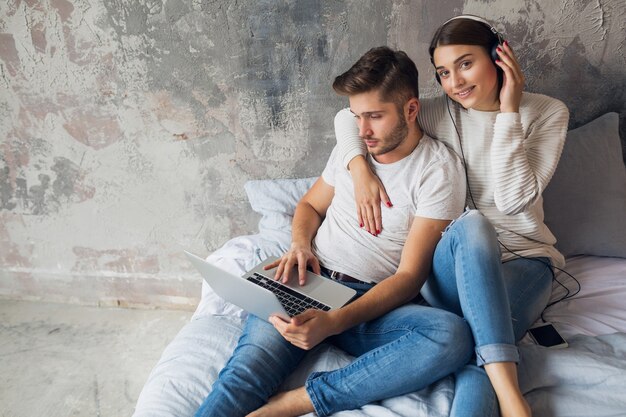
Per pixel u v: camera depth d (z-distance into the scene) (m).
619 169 1.82
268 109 2.11
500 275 1.35
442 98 1.69
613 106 1.91
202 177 2.27
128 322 2.43
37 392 2.04
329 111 2.07
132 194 2.34
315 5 1.93
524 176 1.50
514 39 1.87
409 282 1.47
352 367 1.37
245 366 1.41
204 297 1.86
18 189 2.39
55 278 2.55
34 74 2.17
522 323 1.49
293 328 1.35
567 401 1.31
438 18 1.88
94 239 2.45
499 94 1.58
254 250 1.94
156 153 2.25
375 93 1.48
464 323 1.35
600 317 1.56
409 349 1.34
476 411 1.24
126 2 2.01
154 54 2.08
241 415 1.37
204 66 2.07
